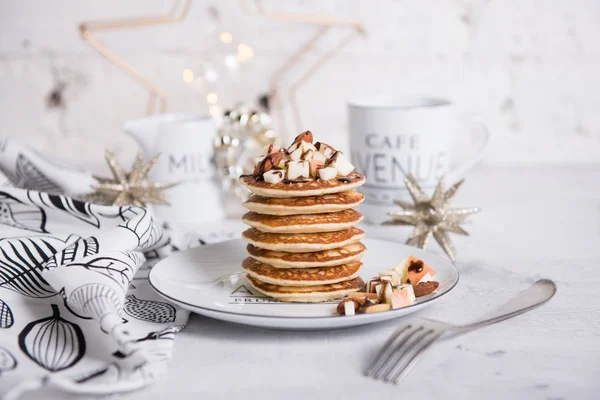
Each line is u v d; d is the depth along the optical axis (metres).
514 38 1.03
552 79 1.03
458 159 1.05
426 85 1.04
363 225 0.77
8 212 0.67
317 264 0.57
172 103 1.04
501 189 0.91
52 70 1.03
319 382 0.50
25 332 0.54
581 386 0.49
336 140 1.06
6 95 1.03
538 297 0.57
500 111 1.04
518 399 0.48
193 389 0.49
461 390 0.49
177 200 0.78
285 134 1.05
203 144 0.78
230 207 0.86
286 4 1.02
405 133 0.72
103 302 0.53
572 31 1.02
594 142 1.05
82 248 0.59
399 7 1.02
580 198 0.86
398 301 0.55
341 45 1.03
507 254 0.69
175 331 0.54
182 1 1.02
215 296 0.58
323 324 0.52
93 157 1.05
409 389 0.49
